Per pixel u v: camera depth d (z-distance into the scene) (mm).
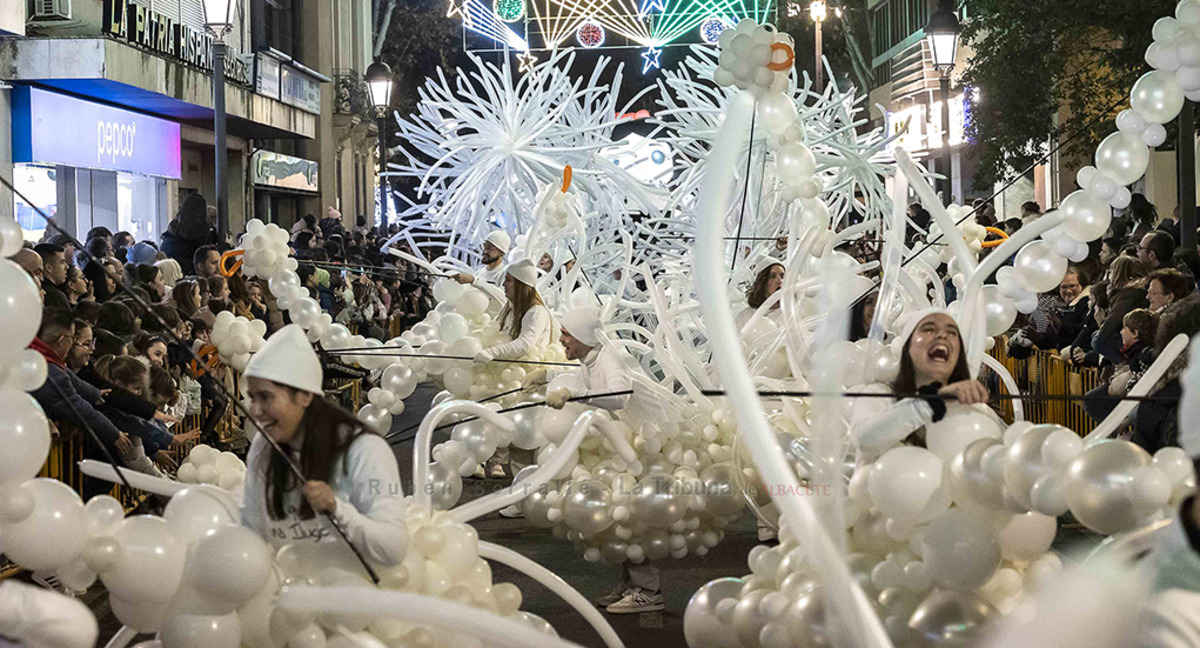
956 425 4621
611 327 9273
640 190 13359
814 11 28047
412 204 14078
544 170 13438
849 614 2633
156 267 11969
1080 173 5992
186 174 30719
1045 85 18969
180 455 9836
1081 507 3889
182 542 4188
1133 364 8492
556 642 3830
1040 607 1975
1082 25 17781
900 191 6191
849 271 4520
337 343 9852
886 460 4516
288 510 4328
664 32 25641
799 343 7254
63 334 7879
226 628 4172
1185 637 1876
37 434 3980
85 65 21125
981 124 19984
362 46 42906
